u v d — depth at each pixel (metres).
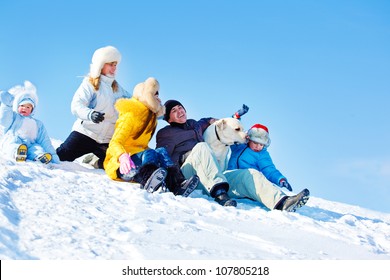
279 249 5.43
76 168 8.30
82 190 6.71
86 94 8.38
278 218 6.91
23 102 8.23
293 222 6.84
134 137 7.73
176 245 4.96
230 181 7.80
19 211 5.29
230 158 8.46
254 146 8.38
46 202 5.79
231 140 8.06
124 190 7.09
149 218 5.81
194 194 7.65
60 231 4.84
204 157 7.43
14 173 6.67
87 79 8.52
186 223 5.87
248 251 5.18
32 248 4.38
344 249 5.90
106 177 7.87
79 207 5.81
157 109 7.79
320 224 7.09
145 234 5.18
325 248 5.84
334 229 7.00
